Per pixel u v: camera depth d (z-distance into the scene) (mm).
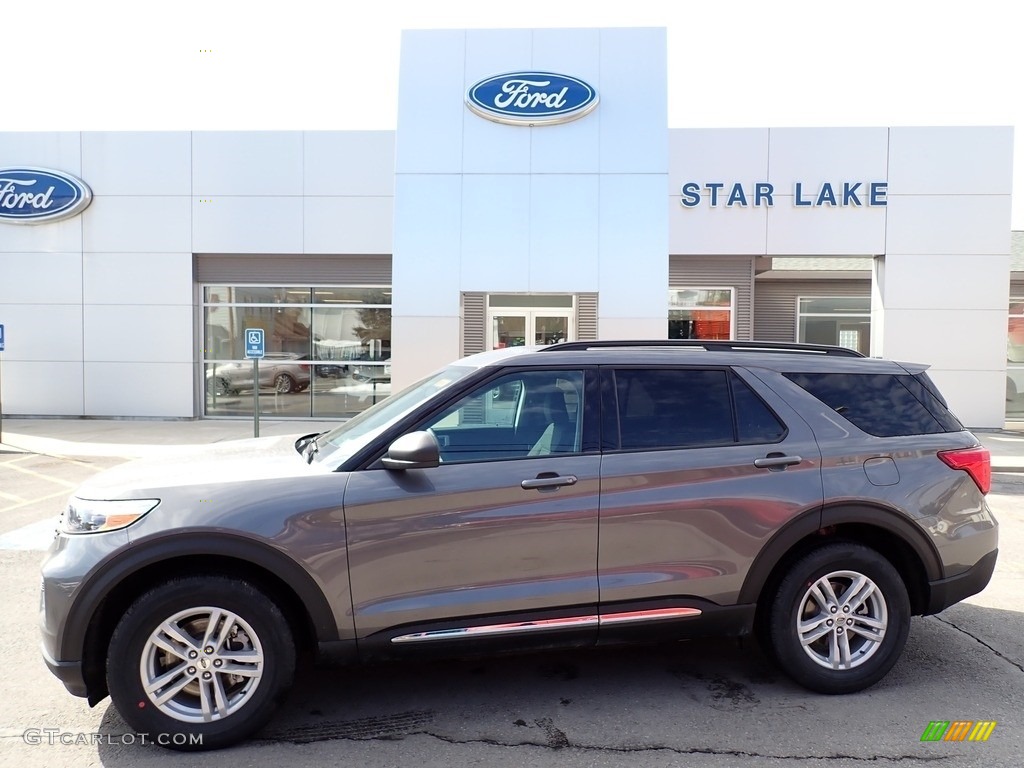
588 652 4129
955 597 3705
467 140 11688
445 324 11656
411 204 11672
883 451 3652
